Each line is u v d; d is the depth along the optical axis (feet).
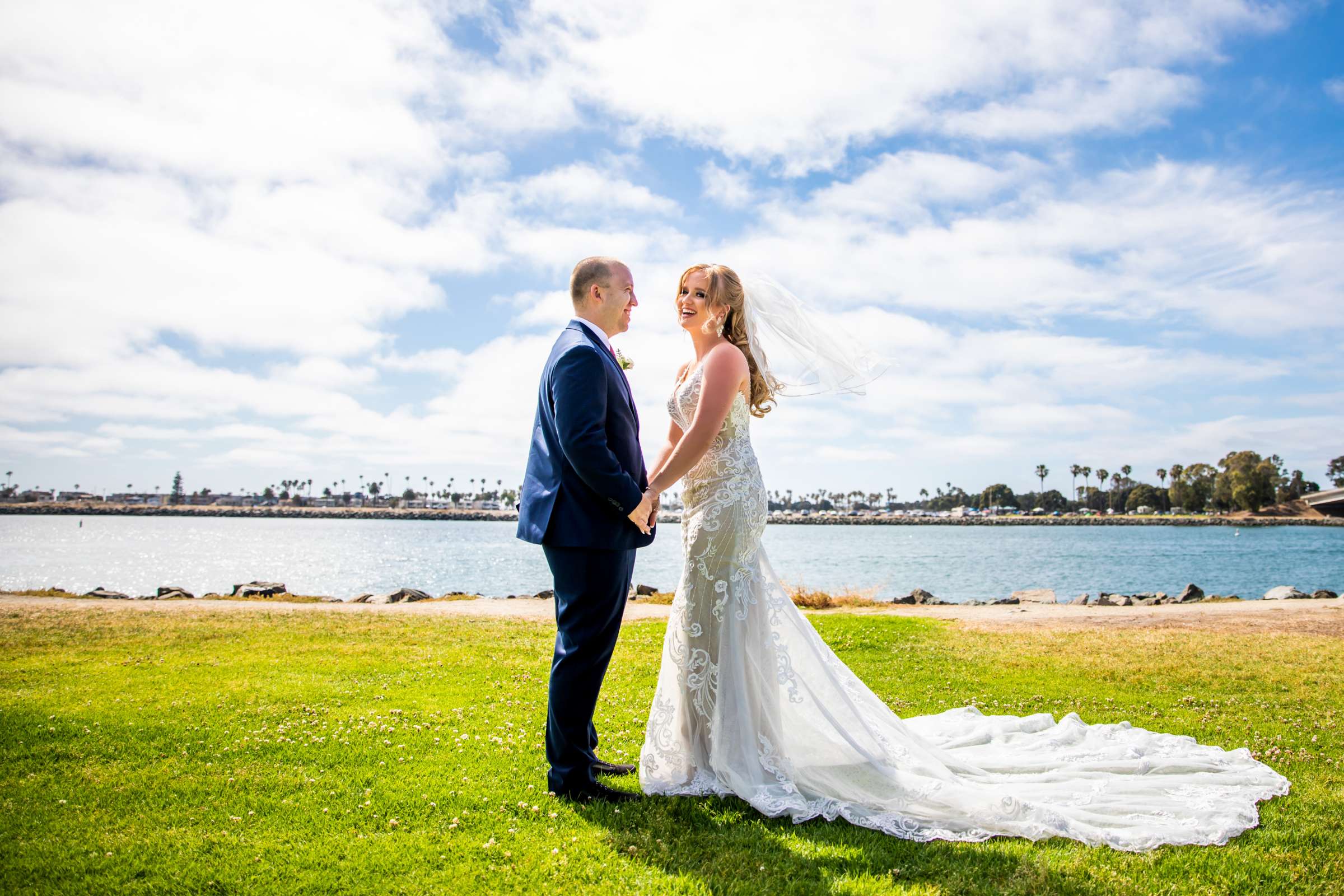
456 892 9.78
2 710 18.45
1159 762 14.73
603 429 12.41
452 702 20.18
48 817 12.00
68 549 219.00
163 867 10.30
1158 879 10.47
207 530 417.28
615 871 10.37
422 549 244.01
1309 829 12.26
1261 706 21.68
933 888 10.07
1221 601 67.31
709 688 13.57
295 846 11.05
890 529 566.36
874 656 30.22
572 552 12.79
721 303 14.51
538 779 13.98
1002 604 67.36
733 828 11.98
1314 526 513.45
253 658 26.81
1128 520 587.27
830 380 15.75
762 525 14.23
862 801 12.85
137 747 15.53
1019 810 12.12
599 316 13.80
